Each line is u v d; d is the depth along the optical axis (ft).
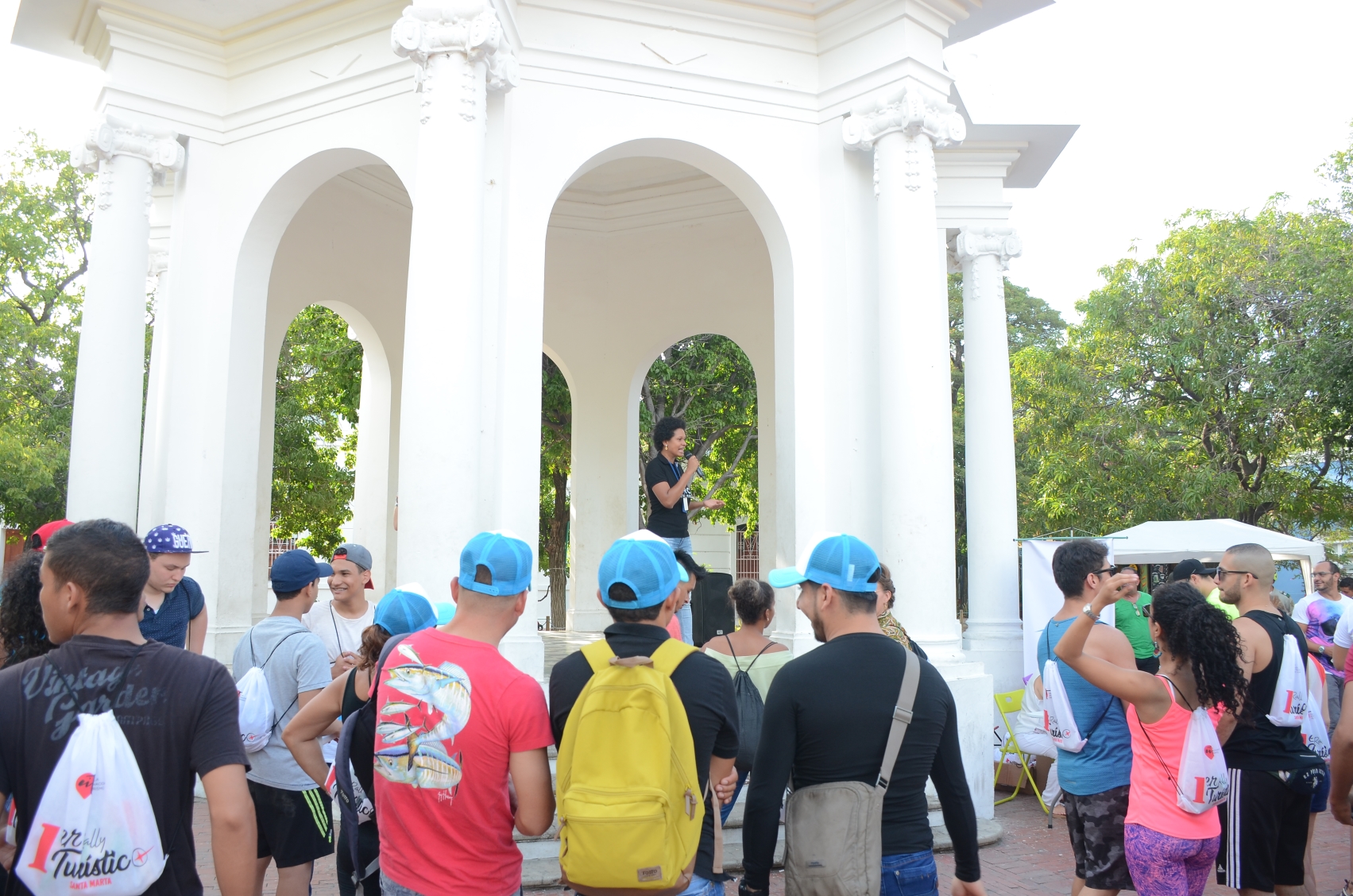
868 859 8.90
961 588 88.99
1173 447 66.80
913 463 24.34
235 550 26.91
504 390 23.24
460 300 21.44
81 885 7.53
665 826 8.34
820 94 27.04
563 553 63.82
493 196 23.21
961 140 26.13
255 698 13.05
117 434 25.80
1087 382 67.46
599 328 41.27
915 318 24.73
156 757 8.04
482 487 22.45
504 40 22.86
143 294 26.63
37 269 68.13
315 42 26.35
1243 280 62.03
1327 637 29.94
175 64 27.14
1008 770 28.27
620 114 25.05
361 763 10.96
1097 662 12.11
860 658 9.73
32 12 27.12
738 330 39.27
